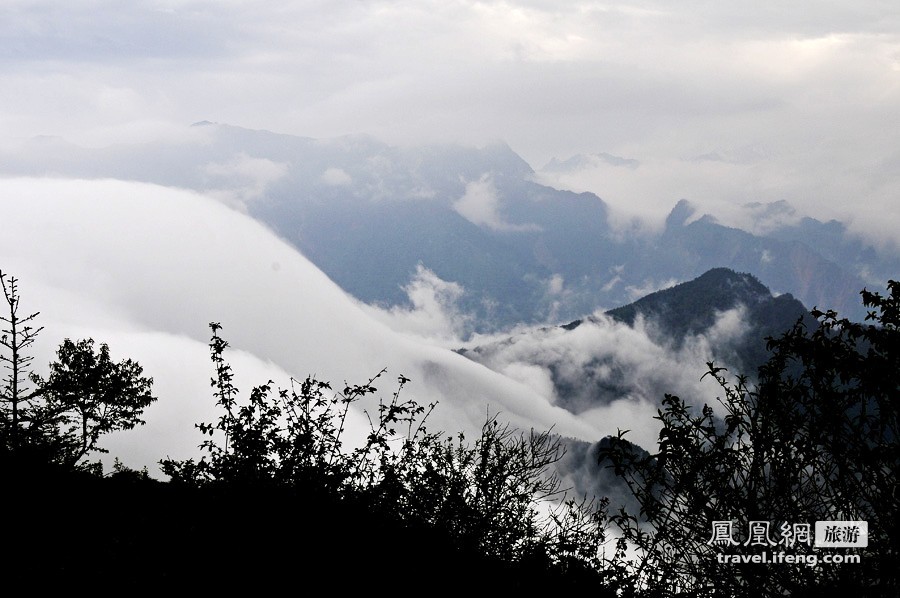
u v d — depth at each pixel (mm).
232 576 6301
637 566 5816
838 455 4113
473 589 6613
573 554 6828
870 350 4211
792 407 4309
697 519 4422
